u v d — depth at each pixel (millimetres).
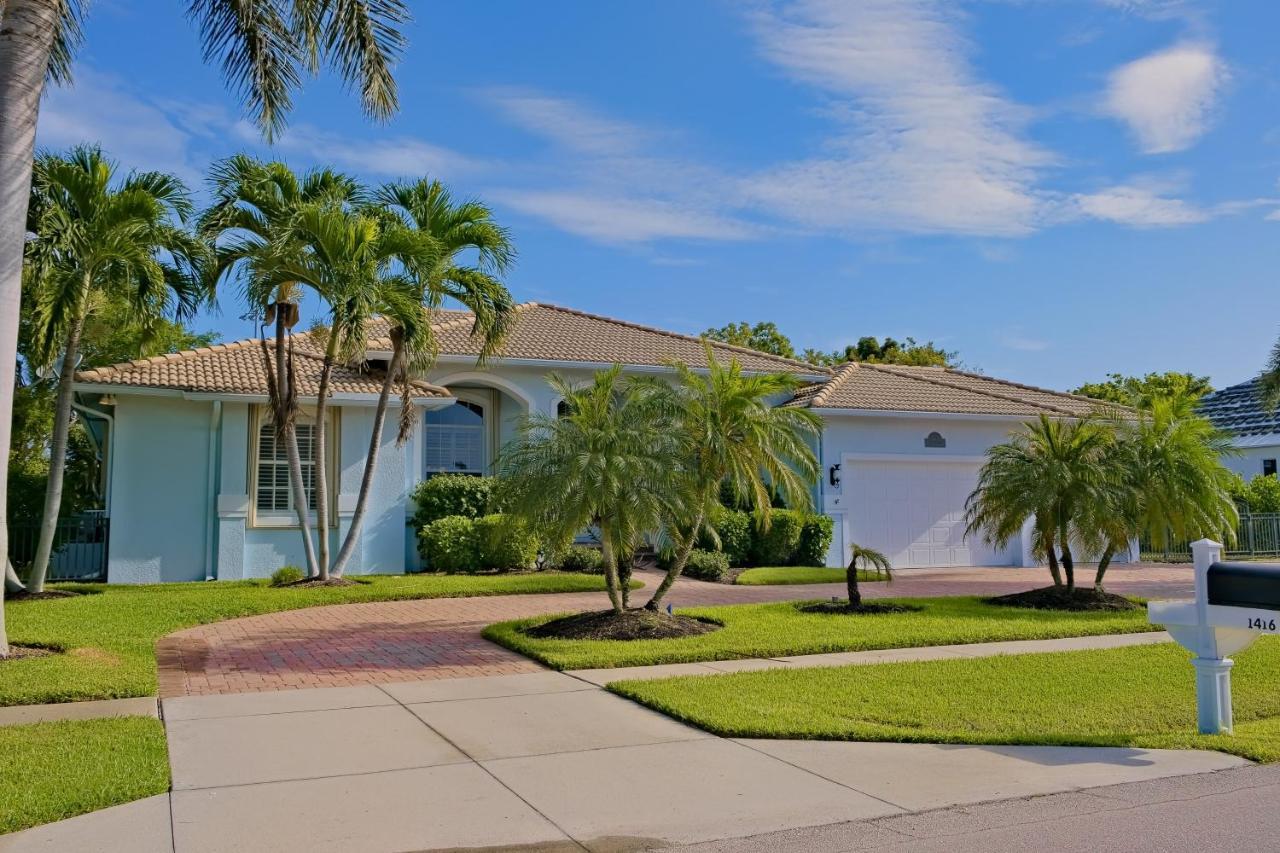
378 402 19062
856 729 7449
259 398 18531
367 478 17359
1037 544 15656
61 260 14086
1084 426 15227
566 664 9992
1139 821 5570
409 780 6273
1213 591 7641
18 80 9852
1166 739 7328
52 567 18906
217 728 7539
